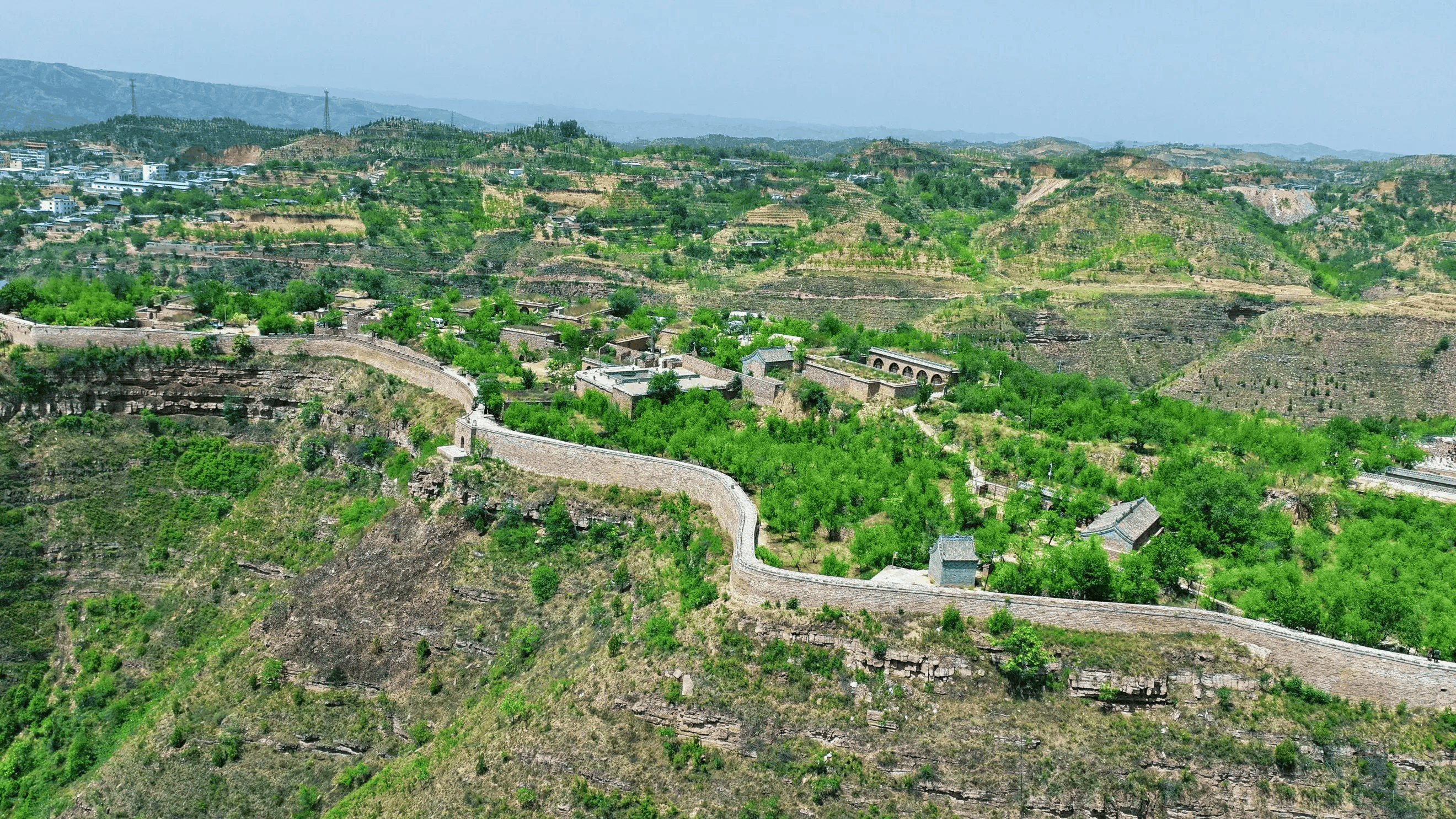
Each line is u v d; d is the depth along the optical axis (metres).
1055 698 110.88
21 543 178.38
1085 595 123.56
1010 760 106.88
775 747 111.81
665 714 116.38
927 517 142.62
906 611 116.62
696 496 149.75
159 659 162.62
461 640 143.75
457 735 129.38
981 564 129.38
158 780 136.88
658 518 148.88
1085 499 153.50
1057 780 105.38
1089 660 111.44
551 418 176.12
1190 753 106.69
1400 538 145.88
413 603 150.25
